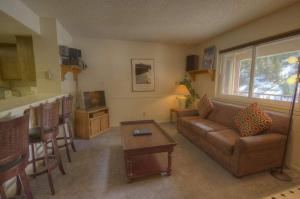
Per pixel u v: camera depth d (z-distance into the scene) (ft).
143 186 6.06
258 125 7.12
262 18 8.60
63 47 9.64
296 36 7.08
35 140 5.71
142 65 14.19
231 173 6.81
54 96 8.32
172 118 15.40
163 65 14.80
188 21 9.27
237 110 8.95
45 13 8.25
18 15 6.86
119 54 13.52
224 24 9.71
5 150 3.50
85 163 7.77
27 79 9.48
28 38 9.22
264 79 8.79
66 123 8.70
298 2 6.90
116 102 14.02
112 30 10.93
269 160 6.68
